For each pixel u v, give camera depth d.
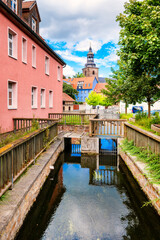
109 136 11.32
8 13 8.90
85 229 4.16
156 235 4.02
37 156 6.50
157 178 4.69
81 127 13.28
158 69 7.48
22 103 11.26
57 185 6.77
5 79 9.23
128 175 7.61
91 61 105.75
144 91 9.66
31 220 4.42
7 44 9.31
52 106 17.56
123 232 4.11
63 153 11.43
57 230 4.19
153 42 5.89
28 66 12.02
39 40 13.14
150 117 10.80
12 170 4.11
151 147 6.05
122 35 7.46
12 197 3.72
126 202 5.48
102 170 8.59
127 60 7.67
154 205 4.55
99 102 53.16
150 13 6.32
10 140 5.98
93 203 5.41
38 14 15.06
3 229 2.81
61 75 20.92
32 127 7.96
